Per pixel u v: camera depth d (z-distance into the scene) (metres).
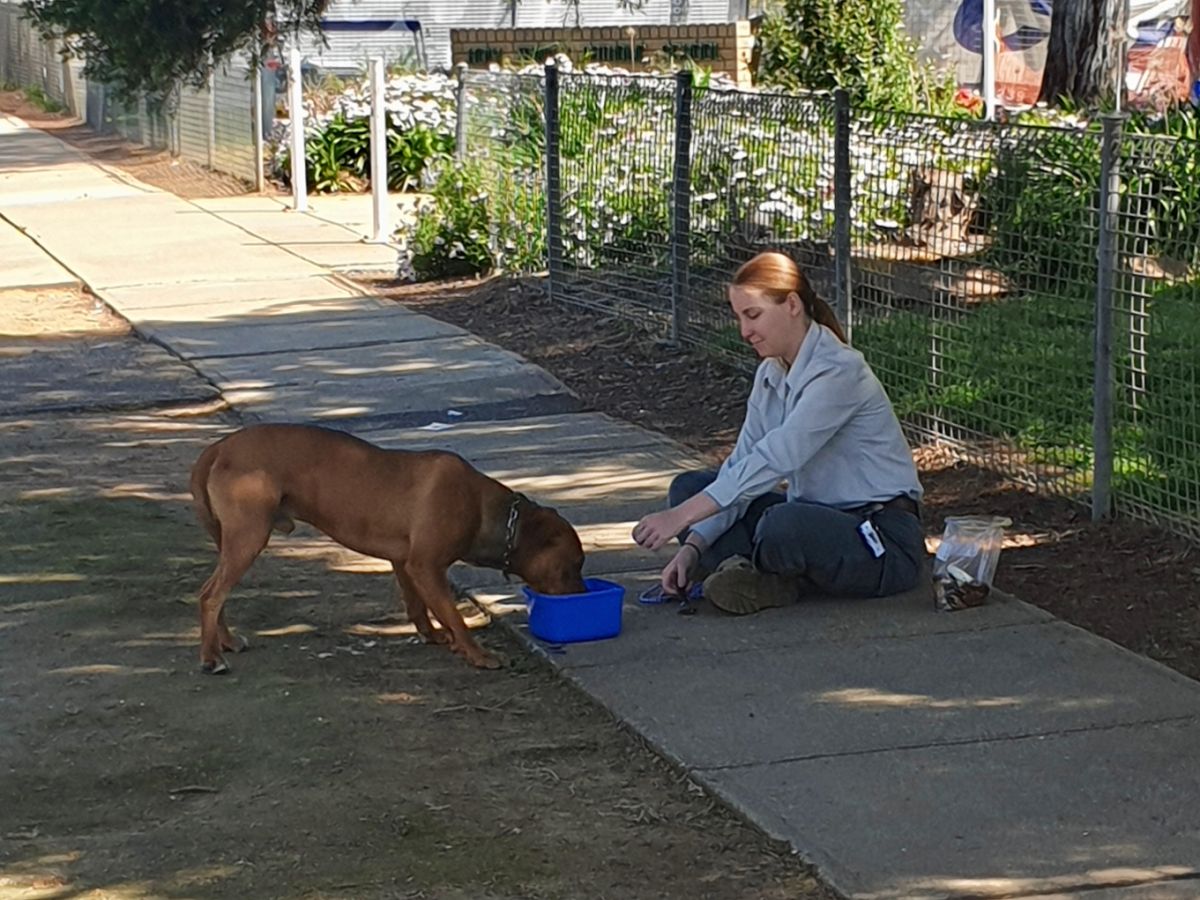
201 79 13.46
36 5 13.55
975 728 5.10
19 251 16.36
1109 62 16.19
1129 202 6.96
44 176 22.78
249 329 12.37
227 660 5.95
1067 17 16.19
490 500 5.89
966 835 4.43
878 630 5.95
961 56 22.72
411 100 21.08
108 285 14.30
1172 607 6.07
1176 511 6.78
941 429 8.22
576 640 5.94
